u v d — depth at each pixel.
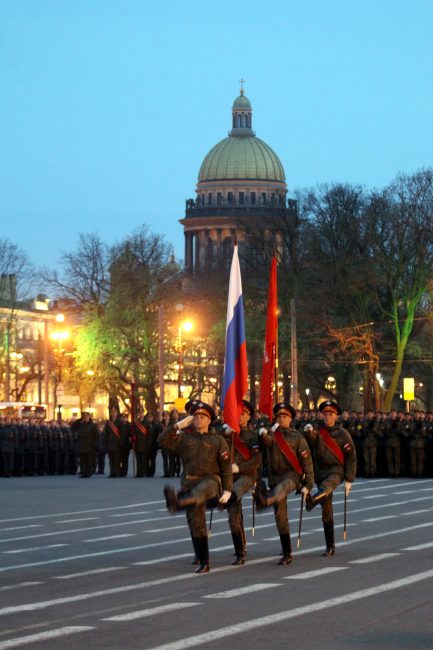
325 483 24.44
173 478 58.12
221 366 115.25
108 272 115.06
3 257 128.62
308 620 16.36
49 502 41.12
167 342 111.62
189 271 135.50
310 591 19.16
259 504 22.83
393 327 100.62
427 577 20.67
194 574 21.62
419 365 106.50
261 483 22.98
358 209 101.56
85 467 58.94
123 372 111.38
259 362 105.56
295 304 99.75
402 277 97.25
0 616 17.12
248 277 106.88
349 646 14.46
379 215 98.38
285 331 100.88
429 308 99.44
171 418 59.91
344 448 24.78
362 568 22.12
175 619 16.64
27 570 22.59
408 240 96.88
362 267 95.81
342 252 97.88
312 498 23.91
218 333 112.88
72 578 21.34
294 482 23.47
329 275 97.75
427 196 99.31
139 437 59.06
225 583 20.30
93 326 110.31
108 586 20.19
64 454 62.19
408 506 38.44
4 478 58.28
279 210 107.19
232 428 23.72
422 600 18.05
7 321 132.12
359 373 103.12
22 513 36.47
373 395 102.06
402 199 99.56
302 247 103.75
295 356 91.12
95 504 40.16
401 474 57.38
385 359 100.56
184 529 31.08
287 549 23.06
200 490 21.92
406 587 19.45
